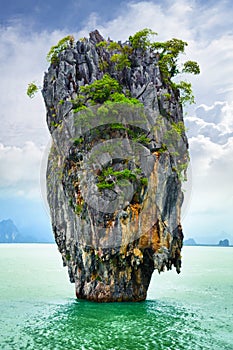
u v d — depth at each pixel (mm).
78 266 32750
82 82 33688
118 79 34844
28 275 54500
